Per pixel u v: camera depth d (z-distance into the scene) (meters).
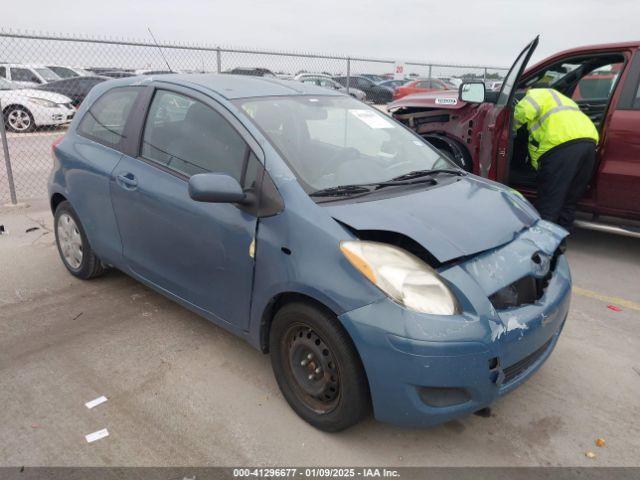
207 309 3.06
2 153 10.43
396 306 2.18
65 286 4.14
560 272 2.85
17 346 3.28
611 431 2.64
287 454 2.44
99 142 3.72
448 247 2.38
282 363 2.68
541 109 4.77
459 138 5.75
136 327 3.52
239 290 2.77
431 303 2.20
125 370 3.05
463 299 2.25
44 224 5.75
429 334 2.14
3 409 2.70
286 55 9.20
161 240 3.20
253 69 8.91
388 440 2.54
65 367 3.07
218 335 3.44
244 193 2.67
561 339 3.53
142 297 3.96
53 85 14.36
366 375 2.28
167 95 3.35
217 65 8.38
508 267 2.49
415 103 6.16
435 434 2.60
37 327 3.51
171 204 3.05
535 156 4.88
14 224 5.74
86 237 3.97
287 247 2.47
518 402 2.86
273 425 2.62
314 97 3.46
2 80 14.04
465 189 3.09
